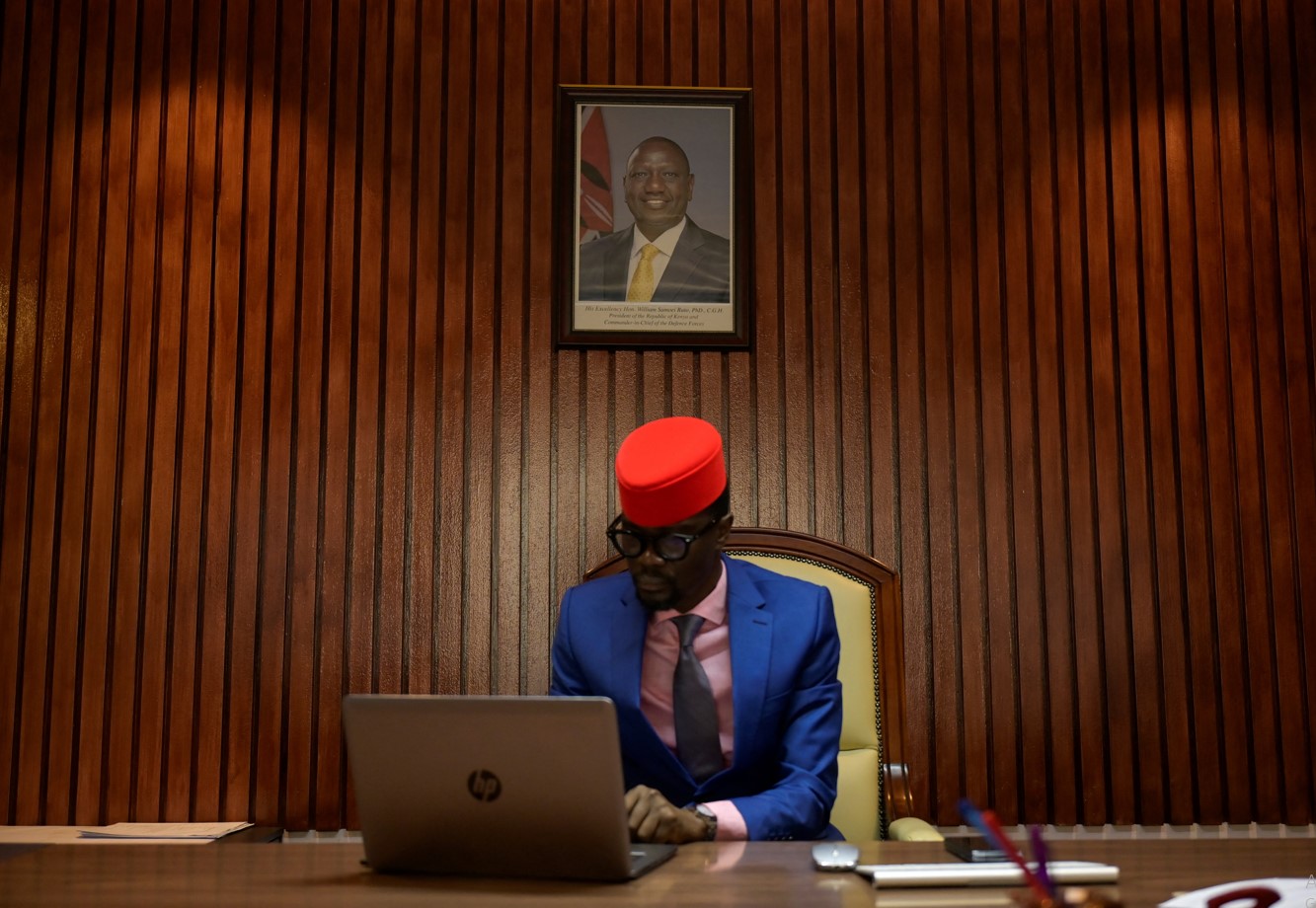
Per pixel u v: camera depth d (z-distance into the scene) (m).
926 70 3.33
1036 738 3.11
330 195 3.24
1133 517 3.20
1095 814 3.08
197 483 3.11
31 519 3.09
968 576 3.15
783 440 3.20
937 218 3.28
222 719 3.05
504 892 1.25
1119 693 3.14
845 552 2.77
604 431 3.17
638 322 3.20
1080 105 3.35
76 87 3.23
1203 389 3.26
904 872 1.27
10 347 3.13
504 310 3.20
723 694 2.20
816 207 3.27
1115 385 3.25
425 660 3.08
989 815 0.95
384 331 3.19
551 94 3.29
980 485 3.21
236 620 3.07
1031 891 1.02
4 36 3.23
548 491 3.15
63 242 3.17
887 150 3.31
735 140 3.27
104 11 3.25
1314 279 3.31
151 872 1.39
